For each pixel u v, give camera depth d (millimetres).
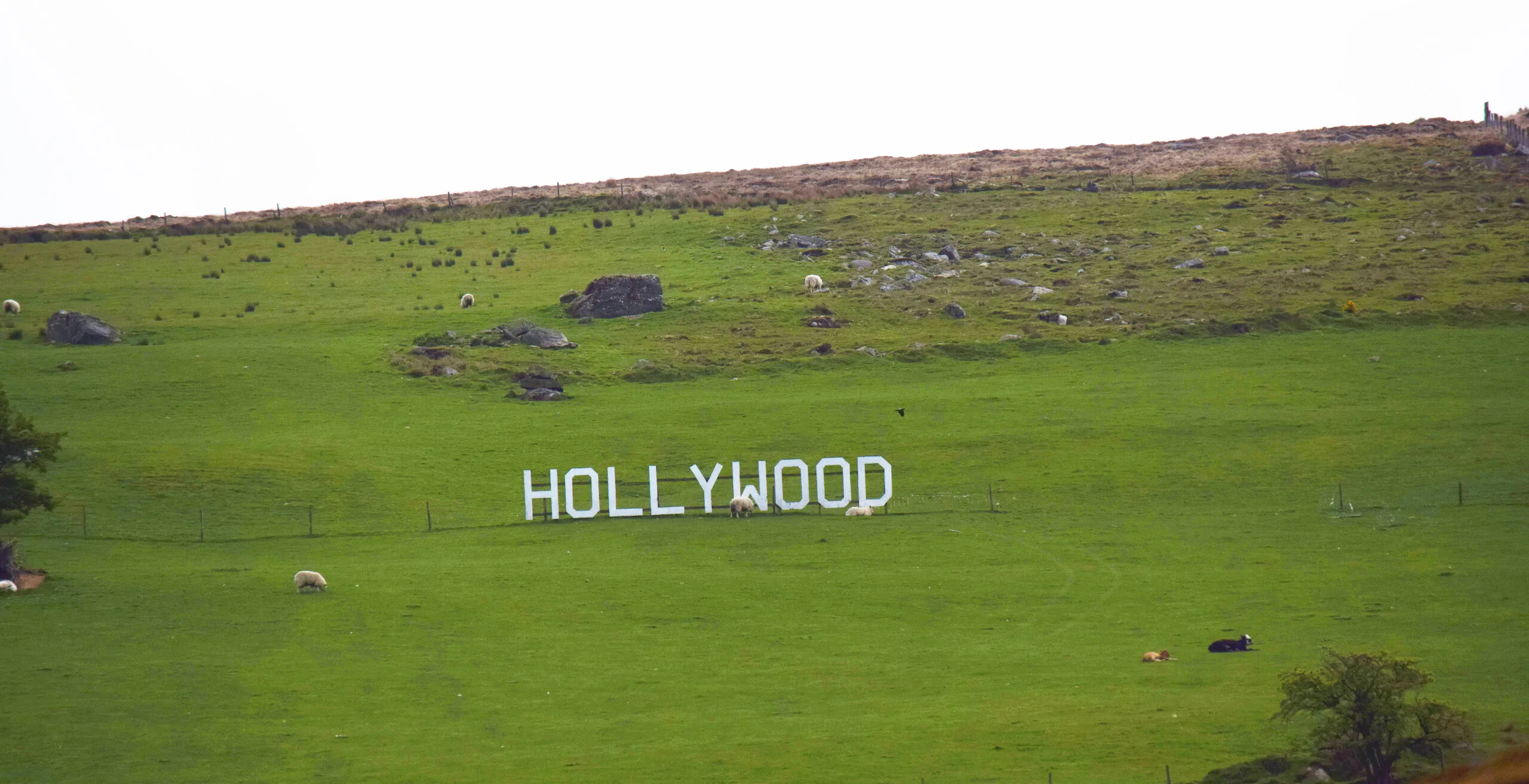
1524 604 59031
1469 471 85062
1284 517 79375
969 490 88688
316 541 80438
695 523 84062
